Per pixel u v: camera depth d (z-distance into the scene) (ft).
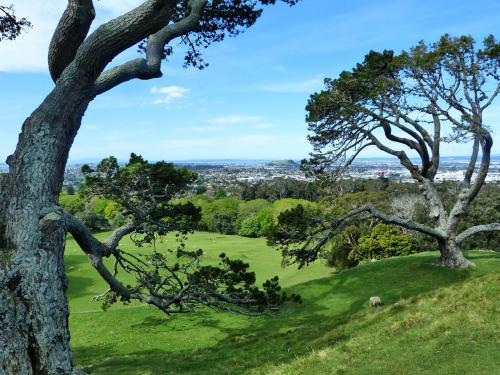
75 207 257.14
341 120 77.92
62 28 23.84
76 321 77.71
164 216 50.37
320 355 34.94
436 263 82.28
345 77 77.51
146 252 165.27
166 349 60.13
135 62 27.12
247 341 55.06
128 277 122.31
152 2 23.93
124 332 70.28
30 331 19.04
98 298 53.06
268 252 170.71
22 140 23.81
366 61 79.51
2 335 18.02
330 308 69.56
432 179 83.61
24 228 21.26
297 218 76.48
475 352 28.32
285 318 68.23
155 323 74.18
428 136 81.66
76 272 128.36
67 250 176.96
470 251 95.66
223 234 252.42
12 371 17.71
